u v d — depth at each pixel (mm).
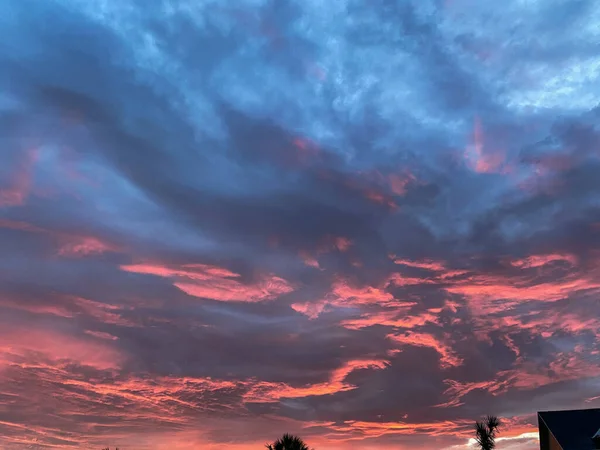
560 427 43719
